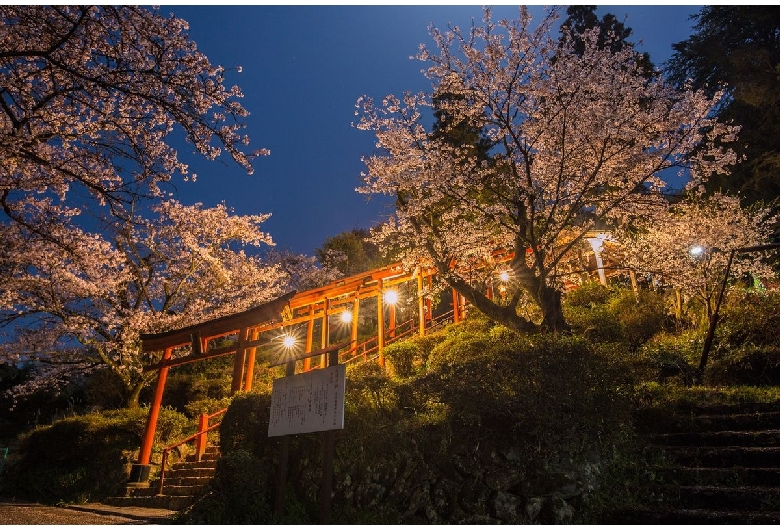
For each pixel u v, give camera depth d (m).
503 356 6.19
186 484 9.57
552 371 5.94
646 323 11.75
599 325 10.20
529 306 13.00
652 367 8.32
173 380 17.84
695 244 11.11
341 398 5.82
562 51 10.45
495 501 5.21
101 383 18.45
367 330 21.86
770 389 7.08
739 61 18.72
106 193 7.55
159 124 8.35
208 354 10.17
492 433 5.77
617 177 10.74
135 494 10.36
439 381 6.27
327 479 5.55
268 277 18.98
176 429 12.75
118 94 7.66
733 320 9.73
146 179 8.03
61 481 11.35
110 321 14.32
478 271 11.77
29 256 11.02
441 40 10.77
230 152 7.62
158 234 16.89
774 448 5.17
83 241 12.48
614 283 16.27
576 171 10.63
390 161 11.35
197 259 17.02
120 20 7.03
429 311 18.28
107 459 11.53
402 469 5.83
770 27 19.84
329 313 15.95
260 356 21.55
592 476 5.39
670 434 6.17
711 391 7.20
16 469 12.73
